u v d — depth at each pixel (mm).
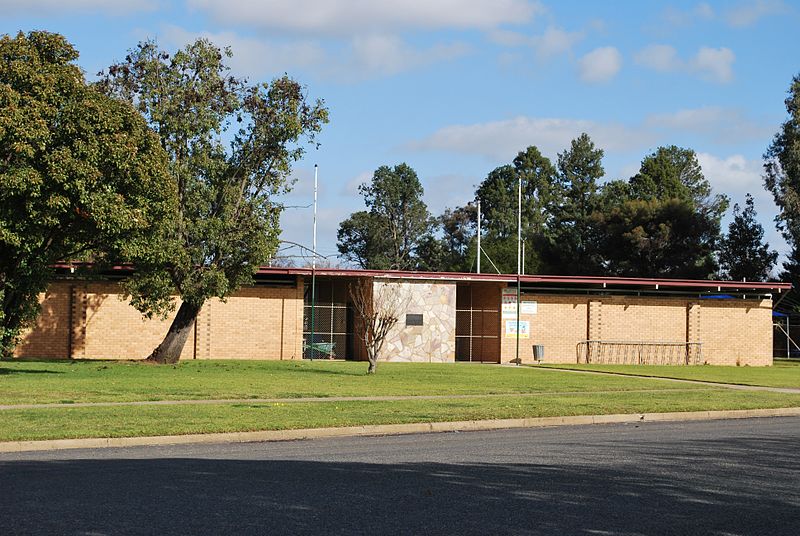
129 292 31734
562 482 10508
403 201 86812
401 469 11383
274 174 32500
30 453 13078
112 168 25234
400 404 19672
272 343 39281
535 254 77438
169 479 10422
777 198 62312
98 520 8117
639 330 43500
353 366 34469
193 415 16859
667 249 71688
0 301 26250
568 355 42625
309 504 8961
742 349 44719
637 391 24766
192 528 7832
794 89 63188
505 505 9086
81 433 14211
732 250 73000
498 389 24359
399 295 40188
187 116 30797
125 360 35281
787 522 8539
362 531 7828
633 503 9305
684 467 11828
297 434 15344
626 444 14383
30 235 24344
